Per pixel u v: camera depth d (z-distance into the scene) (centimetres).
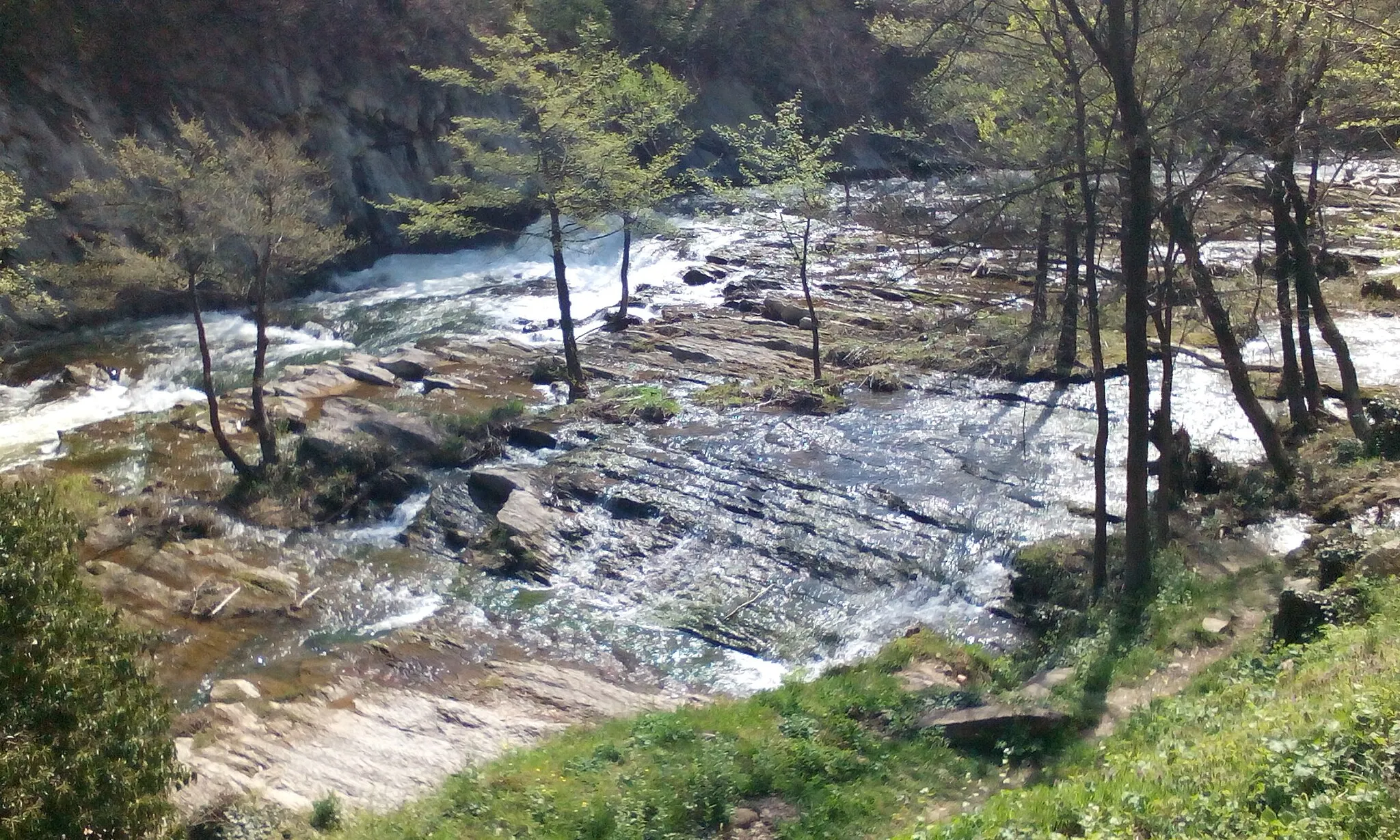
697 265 3962
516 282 3922
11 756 838
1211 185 1728
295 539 2011
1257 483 1955
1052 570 1748
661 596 1839
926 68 5406
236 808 1237
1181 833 738
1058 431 2392
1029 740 1238
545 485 2155
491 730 1458
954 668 1505
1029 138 1805
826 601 1798
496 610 1806
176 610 1752
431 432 2350
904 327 3008
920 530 1983
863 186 4616
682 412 2572
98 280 2128
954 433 2419
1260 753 817
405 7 4419
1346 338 2866
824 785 1187
